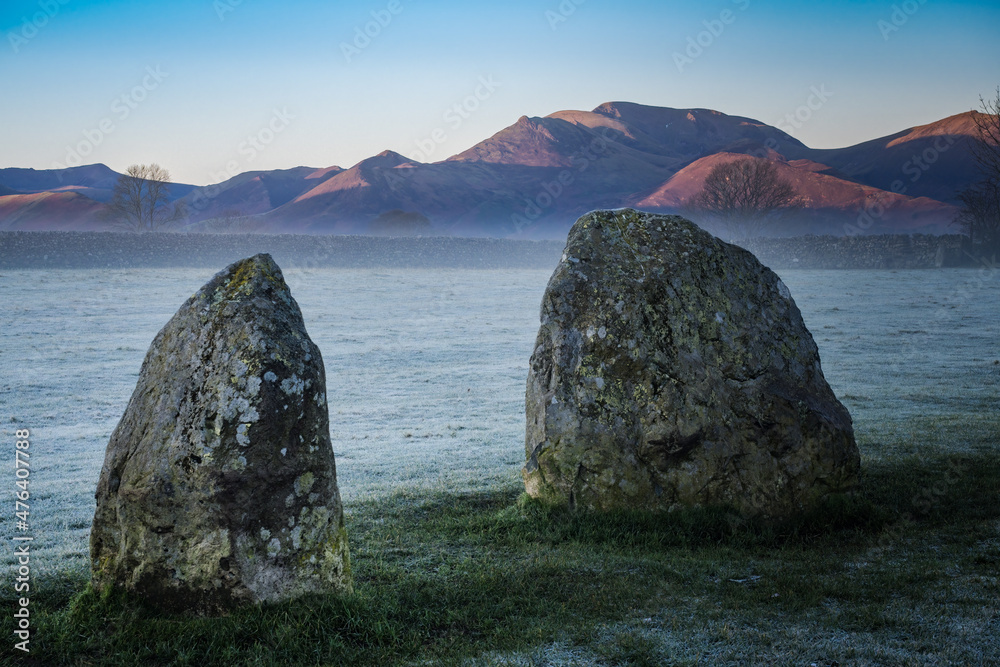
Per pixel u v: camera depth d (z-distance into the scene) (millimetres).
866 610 6879
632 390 10328
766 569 8266
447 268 81938
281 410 6660
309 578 6758
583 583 7855
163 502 6488
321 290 57031
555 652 6207
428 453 15625
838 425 10594
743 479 10188
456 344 34344
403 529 9969
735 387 10617
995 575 7762
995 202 69062
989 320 39156
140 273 60750
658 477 10133
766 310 11422
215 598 6492
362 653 6109
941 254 70125
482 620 6871
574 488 10164
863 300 48688
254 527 6535
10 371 25406
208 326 6867
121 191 112500
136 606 6547
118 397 21938
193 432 6539
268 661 5883
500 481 12719
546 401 10609
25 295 45906
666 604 7289
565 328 10750
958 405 19641
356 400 22703
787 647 6168
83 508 11109
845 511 10195
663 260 11055
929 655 5895
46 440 16750
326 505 6906
